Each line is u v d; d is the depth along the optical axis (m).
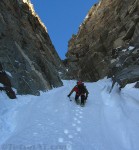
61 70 29.97
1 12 16.45
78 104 12.39
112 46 38.53
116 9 43.22
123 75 19.05
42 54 21.97
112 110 11.61
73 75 44.09
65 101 12.69
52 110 10.99
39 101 12.27
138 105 12.07
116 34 38.84
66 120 9.80
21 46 16.52
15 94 12.09
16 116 9.77
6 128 8.64
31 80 14.18
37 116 9.96
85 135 8.49
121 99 13.38
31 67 15.60
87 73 41.94
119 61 27.81
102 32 42.97
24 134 8.05
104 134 8.84
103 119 10.38
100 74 38.41
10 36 15.41
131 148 7.97
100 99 14.34
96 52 41.06
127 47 31.20
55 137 8.02
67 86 20.36
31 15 29.00
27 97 12.59
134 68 19.97
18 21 19.61
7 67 12.97
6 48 13.95
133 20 34.62
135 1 37.72
